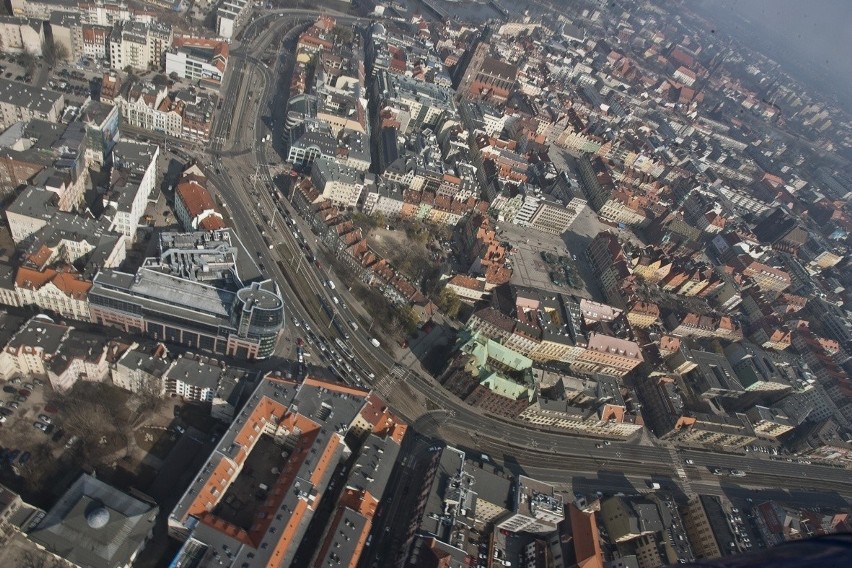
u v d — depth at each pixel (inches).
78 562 7721.5
